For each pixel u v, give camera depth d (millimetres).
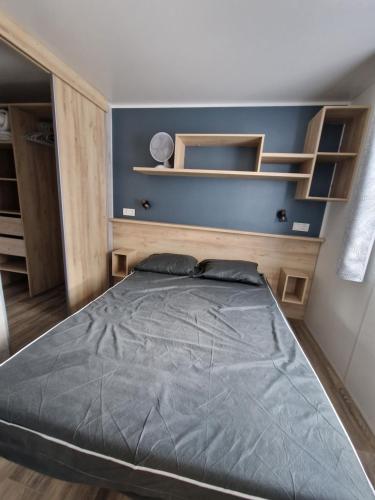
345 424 1374
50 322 2217
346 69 1599
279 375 1023
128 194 2686
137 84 1991
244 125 2277
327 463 687
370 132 1398
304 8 1116
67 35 1387
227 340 1260
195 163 2430
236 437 745
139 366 1024
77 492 978
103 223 2576
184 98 2229
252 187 2402
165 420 785
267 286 2109
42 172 2668
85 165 2146
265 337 1306
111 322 1359
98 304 1574
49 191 2791
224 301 1719
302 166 2195
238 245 2498
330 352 1919
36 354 1055
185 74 1789
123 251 2637
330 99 2053
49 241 2865
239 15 1181
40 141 2434
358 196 1441
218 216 2535
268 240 2428
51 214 2855
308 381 998
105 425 755
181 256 2461
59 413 786
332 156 1906
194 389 924
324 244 2260
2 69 1841
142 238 2709
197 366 1051
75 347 1119
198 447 708
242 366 1066
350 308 1707
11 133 2295
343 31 1252
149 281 2035
